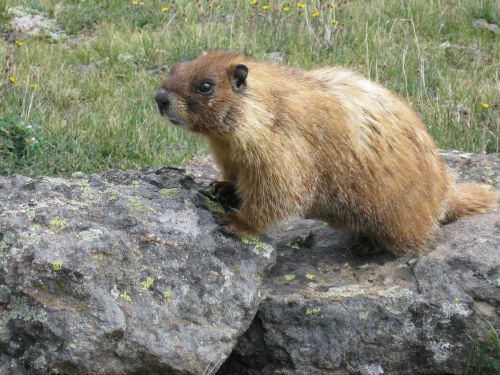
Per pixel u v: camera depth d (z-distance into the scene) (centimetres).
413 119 183
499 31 345
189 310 163
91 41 327
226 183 180
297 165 173
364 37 328
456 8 361
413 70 303
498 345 170
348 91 179
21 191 168
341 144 176
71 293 158
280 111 172
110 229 164
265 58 311
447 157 209
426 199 180
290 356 171
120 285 161
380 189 177
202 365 162
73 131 244
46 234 161
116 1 370
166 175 180
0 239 161
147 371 161
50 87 275
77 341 157
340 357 171
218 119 170
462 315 171
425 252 180
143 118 254
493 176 201
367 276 177
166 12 358
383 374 172
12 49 306
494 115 266
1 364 158
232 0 370
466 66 315
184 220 169
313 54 317
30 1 354
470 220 185
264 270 171
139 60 310
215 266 167
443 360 172
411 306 171
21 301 158
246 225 172
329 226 189
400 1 364
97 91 279
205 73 170
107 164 236
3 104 254
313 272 179
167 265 164
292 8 355
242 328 166
